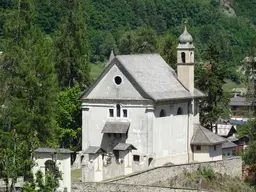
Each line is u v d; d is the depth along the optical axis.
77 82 157.50
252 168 130.62
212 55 154.88
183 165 121.19
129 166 121.00
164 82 128.00
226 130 187.62
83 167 112.75
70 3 166.62
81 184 108.31
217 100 154.62
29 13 137.00
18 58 129.38
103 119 125.06
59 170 104.50
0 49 146.25
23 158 97.25
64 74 157.25
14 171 94.81
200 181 120.81
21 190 97.25
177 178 119.62
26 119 124.19
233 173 129.62
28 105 126.69
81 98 126.25
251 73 142.88
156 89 124.88
